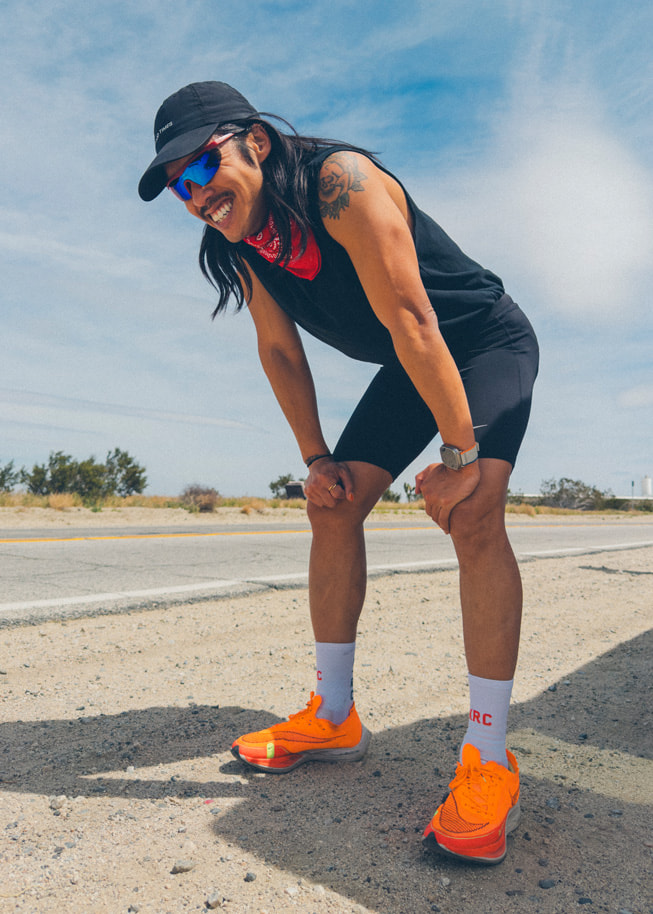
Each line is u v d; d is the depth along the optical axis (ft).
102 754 6.33
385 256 4.70
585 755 6.59
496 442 5.18
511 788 4.88
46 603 12.96
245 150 4.91
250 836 4.83
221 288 6.31
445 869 4.45
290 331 6.57
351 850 4.66
